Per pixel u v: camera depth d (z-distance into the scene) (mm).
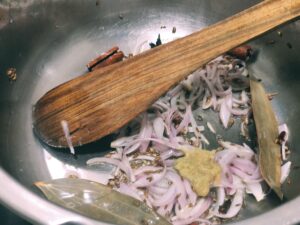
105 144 253
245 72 283
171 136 253
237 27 221
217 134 260
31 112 262
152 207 224
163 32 309
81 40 298
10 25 257
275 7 219
